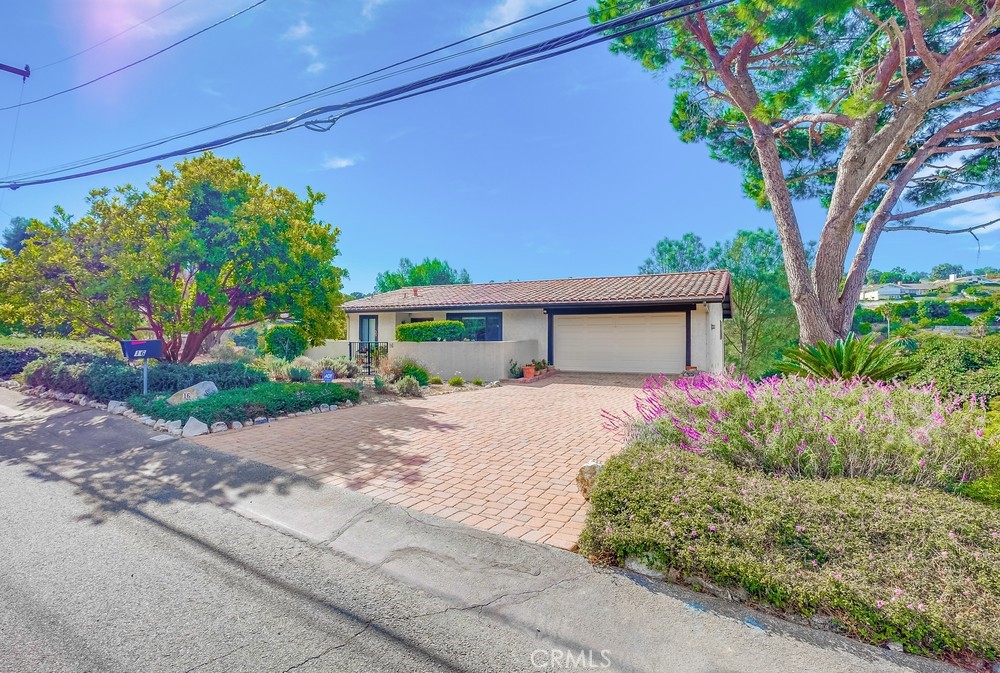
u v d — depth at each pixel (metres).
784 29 7.75
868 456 4.29
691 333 16.56
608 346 17.70
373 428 8.27
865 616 2.73
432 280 50.44
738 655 2.67
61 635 2.88
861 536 3.20
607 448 7.04
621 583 3.39
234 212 10.90
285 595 3.35
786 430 4.66
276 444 7.16
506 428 8.35
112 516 4.67
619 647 2.78
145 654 2.72
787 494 3.69
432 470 5.99
